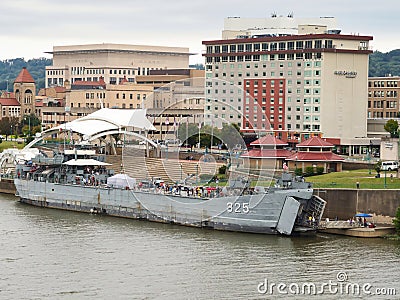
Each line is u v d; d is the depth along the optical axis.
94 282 144.62
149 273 150.12
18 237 181.38
